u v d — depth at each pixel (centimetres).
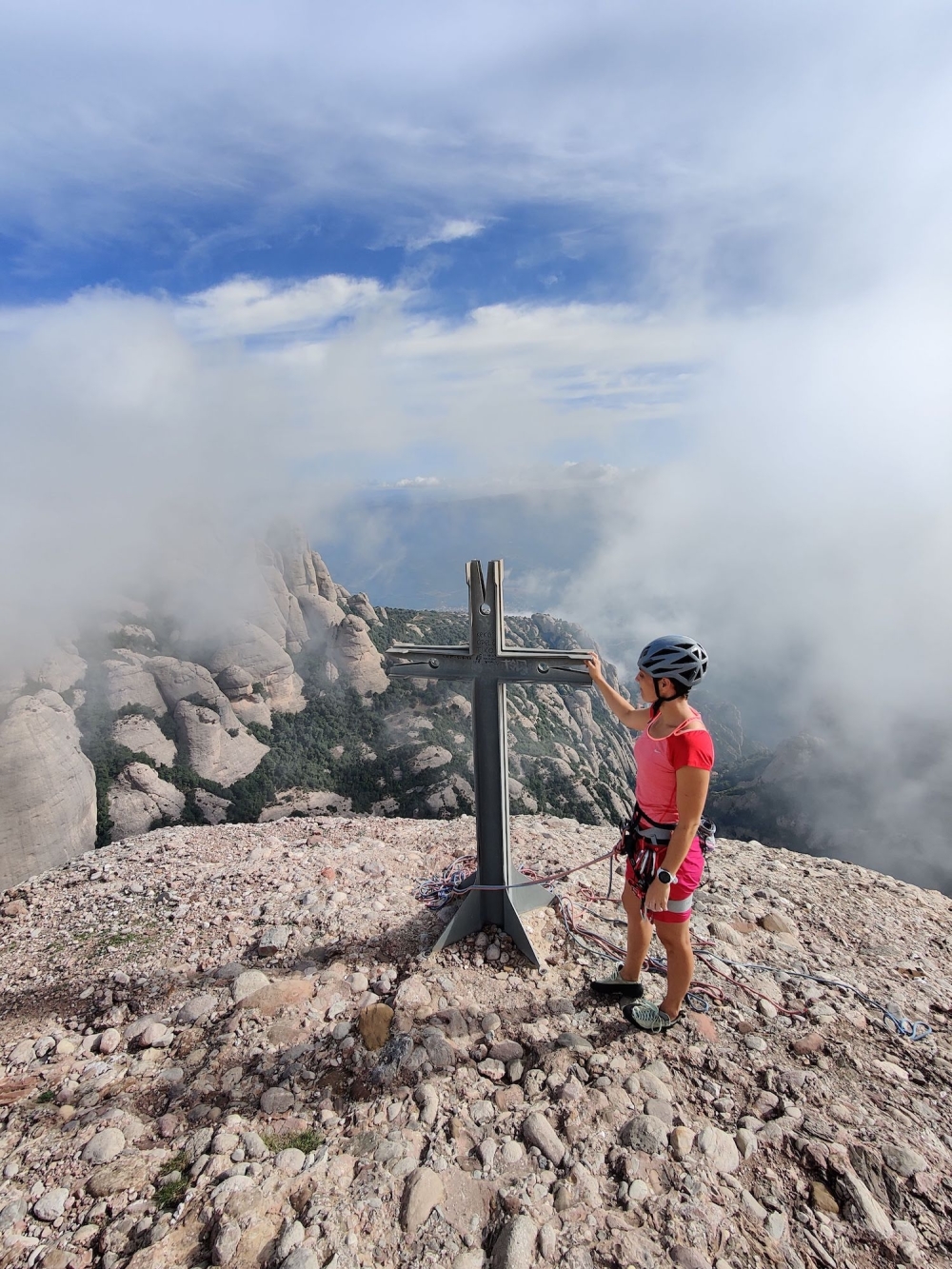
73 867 692
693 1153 329
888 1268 279
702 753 340
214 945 521
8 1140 362
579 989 449
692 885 375
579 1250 283
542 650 447
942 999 457
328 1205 305
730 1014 430
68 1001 477
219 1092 384
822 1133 338
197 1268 283
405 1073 383
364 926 528
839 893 621
